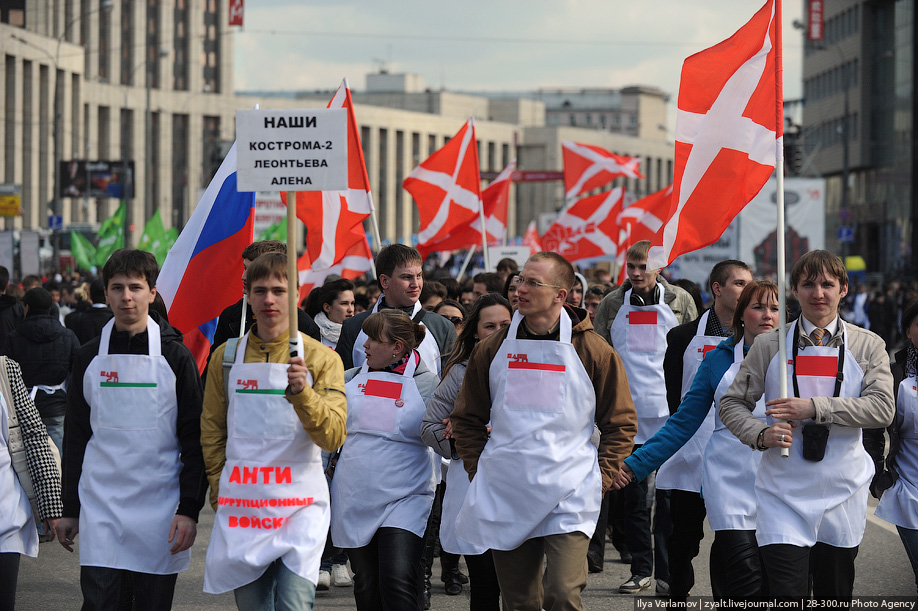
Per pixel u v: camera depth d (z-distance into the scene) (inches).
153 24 4534.9
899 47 3435.0
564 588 278.2
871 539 521.0
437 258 1569.9
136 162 4407.0
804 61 4143.7
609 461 288.8
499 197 885.8
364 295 684.1
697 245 354.9
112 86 4252.0
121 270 280.5
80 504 285.3
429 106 5807.1
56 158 2427.4
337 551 351.9
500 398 289.9
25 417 305.7
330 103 535.5
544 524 285.4
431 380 339.0
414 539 321.4
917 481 331.0
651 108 7603.4
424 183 729.0
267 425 273.4
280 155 277.0
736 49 350.6
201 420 282.4
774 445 280.4
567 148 981.8
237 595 277.9
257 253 366.3
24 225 3513.8
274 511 272.8
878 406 277.4
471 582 319.6
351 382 336.2
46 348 546.6
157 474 282.7
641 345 477.1
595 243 965.8
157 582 283.4
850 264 2447.1
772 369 291.7
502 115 6117.1
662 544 430.3
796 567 280.4
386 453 326.0
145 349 285.4
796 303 494.0
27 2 3831.2
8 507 299.7
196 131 4628.4
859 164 3639.3
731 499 332.8
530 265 286.2
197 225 384.5
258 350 278.2
